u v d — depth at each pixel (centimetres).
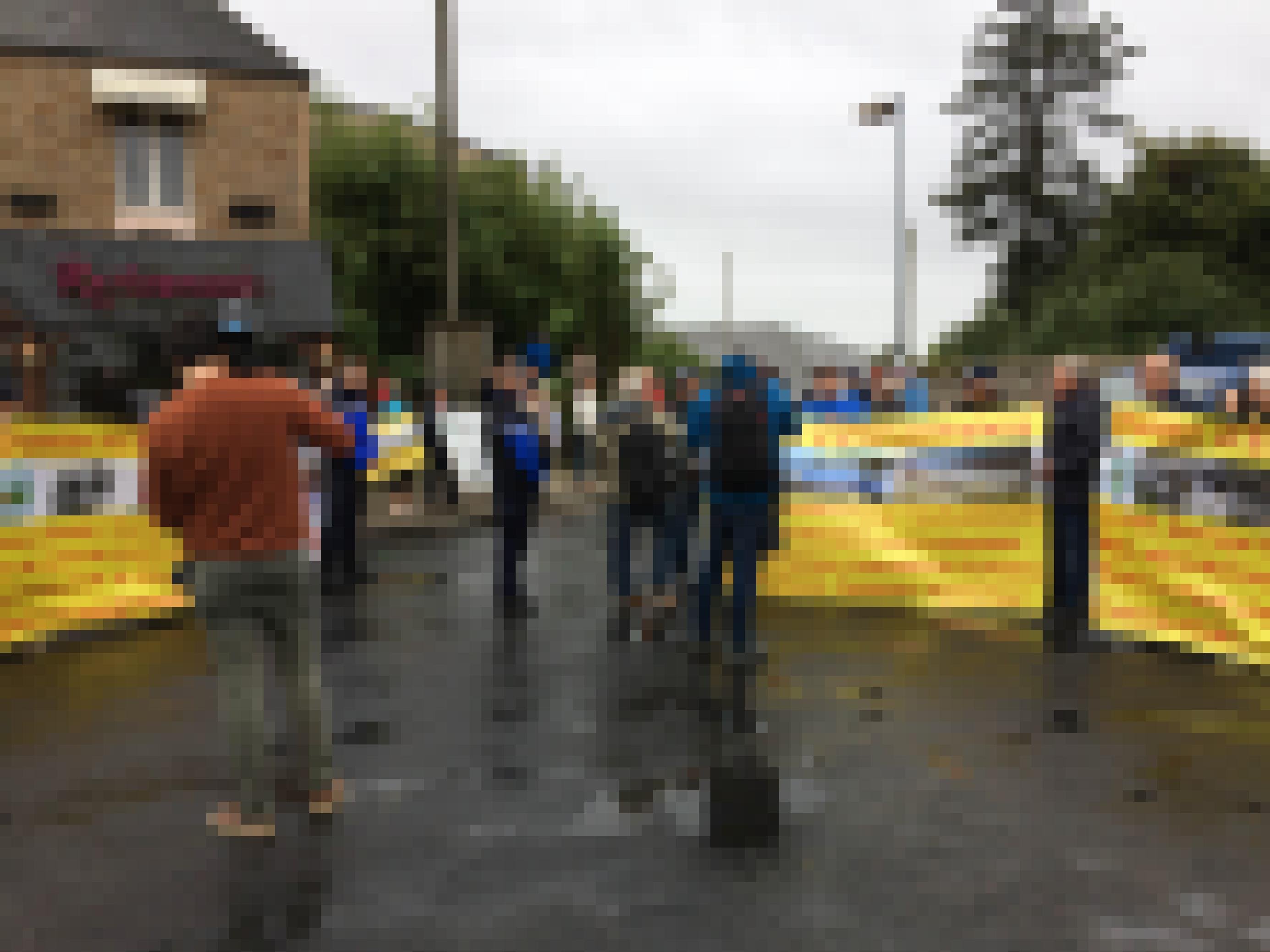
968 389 1225
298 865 464
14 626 925
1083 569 907
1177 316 3981
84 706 731
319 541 1211
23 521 941
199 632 1001
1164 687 766
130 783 571
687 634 966
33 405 1530
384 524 1845
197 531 501
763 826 506
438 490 2077
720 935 402
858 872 457
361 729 664
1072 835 496
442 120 2480
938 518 1046
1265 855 475
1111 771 583
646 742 637
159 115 2294
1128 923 412
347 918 415
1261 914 421
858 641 932
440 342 2517
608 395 1080
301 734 529
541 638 946
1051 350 4109
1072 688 761
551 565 1438
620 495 1033
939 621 1030
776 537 866
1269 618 819
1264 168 4588
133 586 1036
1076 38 5162
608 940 398
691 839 492
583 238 4272
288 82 2364
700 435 866
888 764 596
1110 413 904
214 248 2288
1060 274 4909
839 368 1340
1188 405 880
